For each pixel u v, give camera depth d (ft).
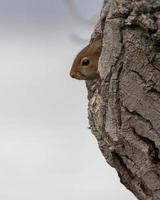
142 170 16.16
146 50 16.06
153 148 16.12
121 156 16.22
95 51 16.70
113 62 16.11
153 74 16.06
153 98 16.07
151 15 16.06
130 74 16.08
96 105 16.34
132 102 16.10
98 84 16.39
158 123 16.07
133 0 16.10
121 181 16.35
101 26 16.52
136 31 16.07
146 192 16.24
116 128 16.16
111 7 16.14
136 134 16.14
